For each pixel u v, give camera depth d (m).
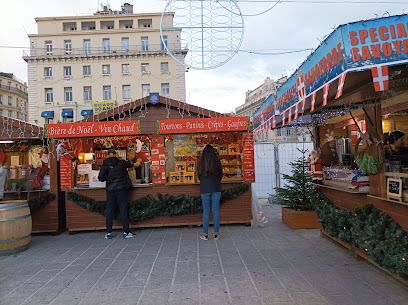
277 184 9.77
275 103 4.95
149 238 5.57
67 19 37.03
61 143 6.16
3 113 61.22
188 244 5.09
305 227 5.93
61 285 3.51
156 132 6.14
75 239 5.75
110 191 5.70
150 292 3.23
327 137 6.22
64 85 36.12
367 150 3.75
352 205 4.23
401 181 3.10
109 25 38.53
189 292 3.21
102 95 36.28
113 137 6.40
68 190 6.18
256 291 3.18
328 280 3.41
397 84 3.17
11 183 6.41
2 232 4.76
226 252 4.57
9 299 3.17
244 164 6.29
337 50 2.48
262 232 5.74
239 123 5.91
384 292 3.06
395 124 5.07
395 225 3.16
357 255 4.02
